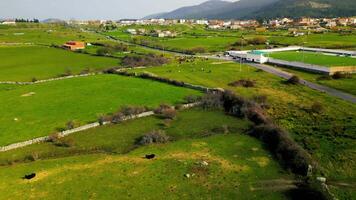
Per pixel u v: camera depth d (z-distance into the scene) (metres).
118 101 114.44
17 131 90.94
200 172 65.75
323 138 82.56
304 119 96.62
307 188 59.22
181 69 174.00
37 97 122.56
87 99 117.62
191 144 80.19
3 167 70.75
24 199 56.97
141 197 57.25
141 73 154.38
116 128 92.94
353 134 83.88
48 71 176.12
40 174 66.12
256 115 95.94
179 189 59.75
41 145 83.06
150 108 105.69
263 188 60.53
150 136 82.75
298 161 68.12
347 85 132.62
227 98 109.31
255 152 75.62
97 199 56.72
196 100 111.56
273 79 148.88
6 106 112.94
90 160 72.44
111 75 157.88
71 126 91.38
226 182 62.41
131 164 69.69
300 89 129.62
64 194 58.31
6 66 190.25
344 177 65.94
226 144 79.94
